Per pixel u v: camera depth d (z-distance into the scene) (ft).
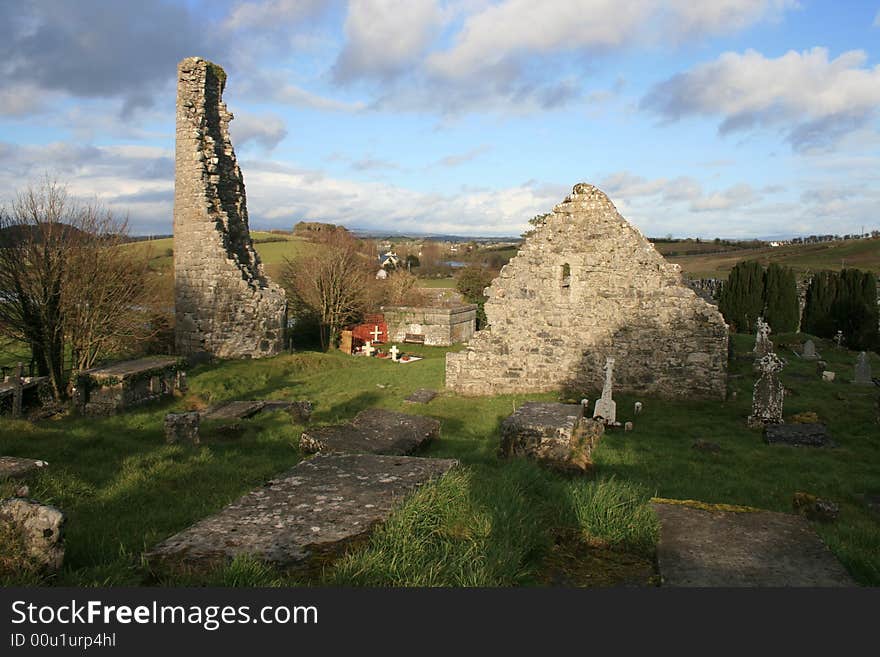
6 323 59.21
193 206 78.74
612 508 16.96
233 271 79.05
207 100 83.15
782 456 36.91
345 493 18.33
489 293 61.57
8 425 34.19
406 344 135.54
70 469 26.58
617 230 57.88
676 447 39.58
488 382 61.62
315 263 127.03
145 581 13.26
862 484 30.99
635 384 57.77
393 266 242.37
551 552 15.65
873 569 15.62
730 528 16.90
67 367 75.10
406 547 13.84
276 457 33.83
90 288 63.10
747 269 128.06
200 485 25.59
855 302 114.93
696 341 55.57
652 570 14.70
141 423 43.34
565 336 59.93
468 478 19.71
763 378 46.32
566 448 31.91
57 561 13.89
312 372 77.82
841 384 62.59
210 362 76.43
